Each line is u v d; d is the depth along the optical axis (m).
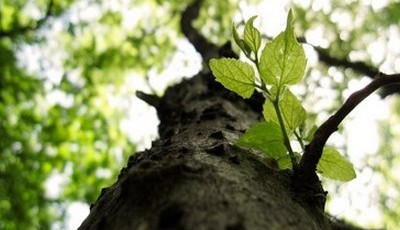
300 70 1.59
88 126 8.62
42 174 8.30
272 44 1.59
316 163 1.57
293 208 1.42
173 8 8.17
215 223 1.11
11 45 8.71
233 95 3.49
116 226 1.28
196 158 1.60
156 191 1.31
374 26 7.17
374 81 1.58
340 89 6.18
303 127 1.81
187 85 4.20
